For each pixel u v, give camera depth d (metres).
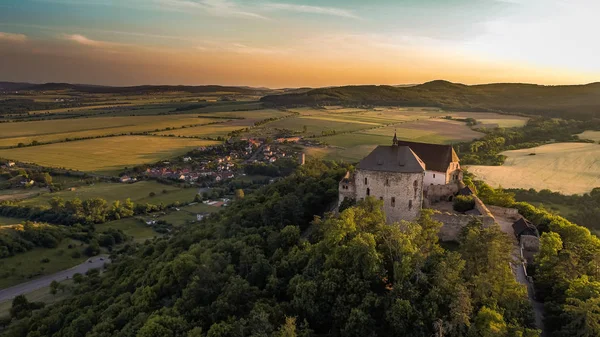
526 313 57.28
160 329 60.81
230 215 123.19
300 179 129.25
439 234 82.50
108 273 127.88
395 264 59.84
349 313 56.69
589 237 82.94
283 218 98.44
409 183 85.56
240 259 80.19
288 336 51.22
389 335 53.97
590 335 51.12
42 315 101.69
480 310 53.50
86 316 84.56
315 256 69.62
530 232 85.81
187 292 71.00
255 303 62.62
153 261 109.81
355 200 93.00
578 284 59.22
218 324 58.97
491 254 59.34
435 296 54.19
